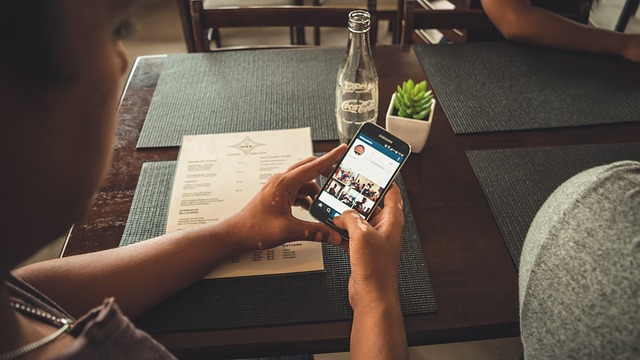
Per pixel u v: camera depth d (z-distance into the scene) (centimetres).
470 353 136
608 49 117
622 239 35
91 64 24
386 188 72
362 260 62
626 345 32
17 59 21
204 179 83
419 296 67
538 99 103
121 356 30
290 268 70
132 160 89
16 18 20
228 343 62
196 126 96
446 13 129
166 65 115
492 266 71
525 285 44
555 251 39
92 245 73
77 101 24
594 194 39
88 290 61
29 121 22
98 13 23
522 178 85
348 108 88
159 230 76
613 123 96
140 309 63
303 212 79
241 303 66
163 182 84
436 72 112
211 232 69
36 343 31
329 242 70
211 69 114
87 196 28
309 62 116
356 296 62
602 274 35
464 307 66
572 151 90
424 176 86
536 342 42
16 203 24
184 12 154
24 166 23
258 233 69
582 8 141
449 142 93
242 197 80
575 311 36
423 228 77
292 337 63
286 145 90
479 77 110
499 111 100
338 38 302
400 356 56
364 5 224
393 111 89
